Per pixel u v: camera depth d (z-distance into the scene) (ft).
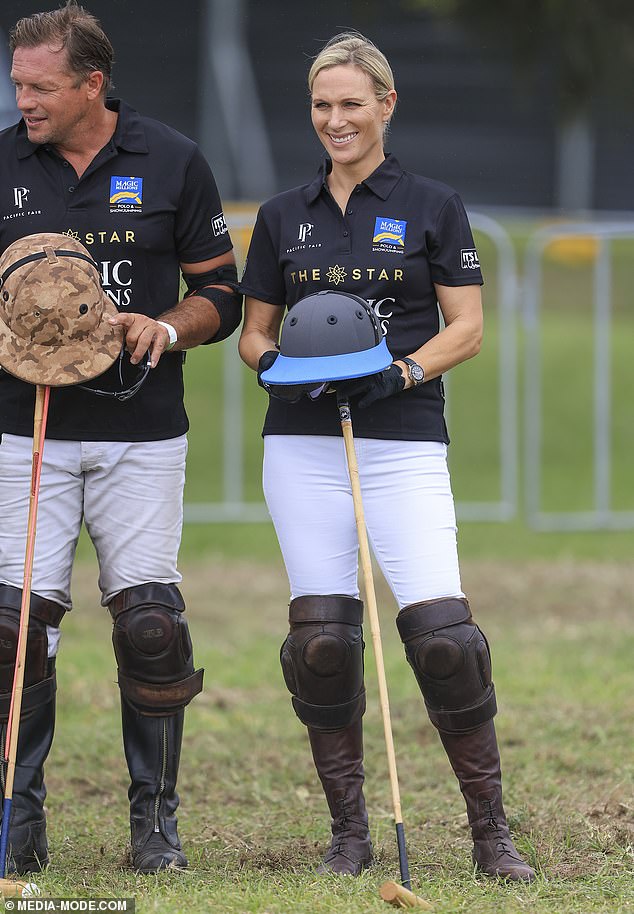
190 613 117.50
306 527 55.57
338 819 56.85
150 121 57.31
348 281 55.57
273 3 318.45
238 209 156.46
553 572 132.26
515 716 84.79
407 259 55.42
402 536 55.16
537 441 148.15
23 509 56.18
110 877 55.21
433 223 55.67
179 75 316.81
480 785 55.52
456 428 194.18
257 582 131.03
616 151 330.75
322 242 56.03
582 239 150.00
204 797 72.23
